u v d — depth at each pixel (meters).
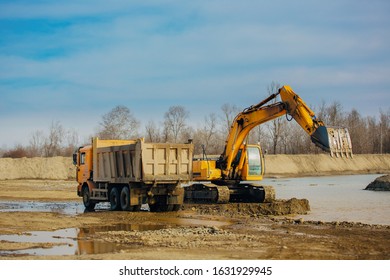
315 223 20.11
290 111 23.88
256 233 17.38
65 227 19.22
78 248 14.52
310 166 87.81
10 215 22.38
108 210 25.62
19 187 47.47
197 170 27.05
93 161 26.31
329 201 31.62
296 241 15.49
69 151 89.81
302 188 46.25
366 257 13.17
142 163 22.39
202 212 24.20
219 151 85.06
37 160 71.19
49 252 13.93
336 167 90.38
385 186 42.31
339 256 13.27
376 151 107.44
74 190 43.44
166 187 23.67
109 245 14.95
